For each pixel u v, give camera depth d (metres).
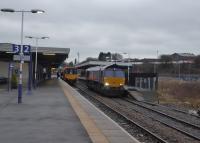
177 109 36.19
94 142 13.16
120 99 46.81
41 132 15.30
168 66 176.00
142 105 38.00
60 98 34.97
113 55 154.38
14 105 27.39
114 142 13.63
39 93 42.31
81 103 30.16
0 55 60.16
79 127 16.91
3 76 64.69
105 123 18.77
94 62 85.25
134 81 56.88
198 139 18.02
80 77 100.69
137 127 20.69
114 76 49.69
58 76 127.62
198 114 32.25
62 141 13.33
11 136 14.26
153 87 48.56
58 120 19.25
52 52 54.56
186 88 73.31
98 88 53.81
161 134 19.61
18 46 29.48
